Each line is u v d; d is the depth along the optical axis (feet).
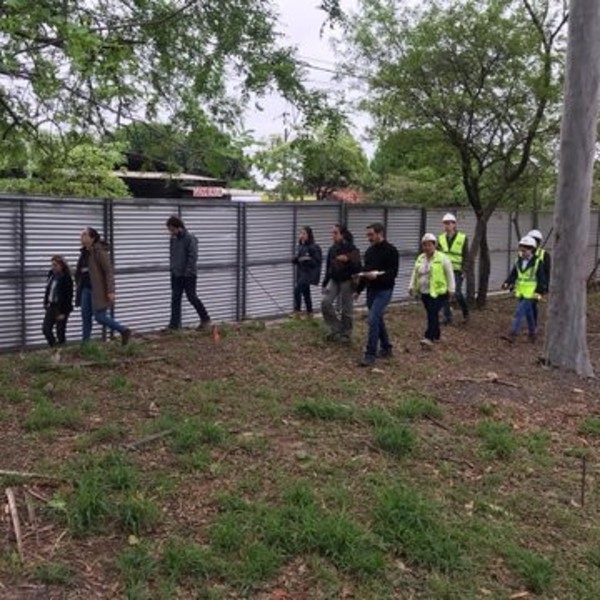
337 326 38.04
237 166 30.91
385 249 33.86
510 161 53.78
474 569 15.79
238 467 19.45
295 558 15.24
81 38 17.26
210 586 14.01
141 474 18.22
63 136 27.84
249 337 38.29
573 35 34.78
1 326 36.73
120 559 14.37
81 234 37.81
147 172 32.45
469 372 34.19
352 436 22.91
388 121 53.01
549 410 29.17
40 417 21.98
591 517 19.35
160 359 31.40
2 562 14.06
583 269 36.35
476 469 21.65
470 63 49.60
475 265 69.31
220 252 47.42
